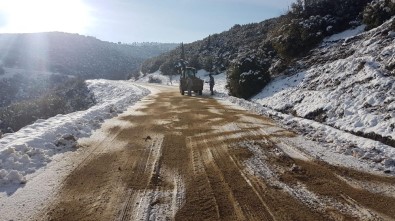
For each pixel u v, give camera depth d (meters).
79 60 182.62
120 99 20.77
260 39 43.44
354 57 14.75
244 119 12.80
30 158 7.53
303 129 10.85
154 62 71.38
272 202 5.53
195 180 6.52
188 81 24.50
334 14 23.03
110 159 7.87
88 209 5.31
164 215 5.12
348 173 6.89
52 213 5.18
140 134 10.52
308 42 20.44
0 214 5.14
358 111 10.88
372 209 5.30
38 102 37.03
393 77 11.42
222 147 8.81
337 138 9.54
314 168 7.15
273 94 17.56
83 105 39.06
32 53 174.12
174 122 12.55
